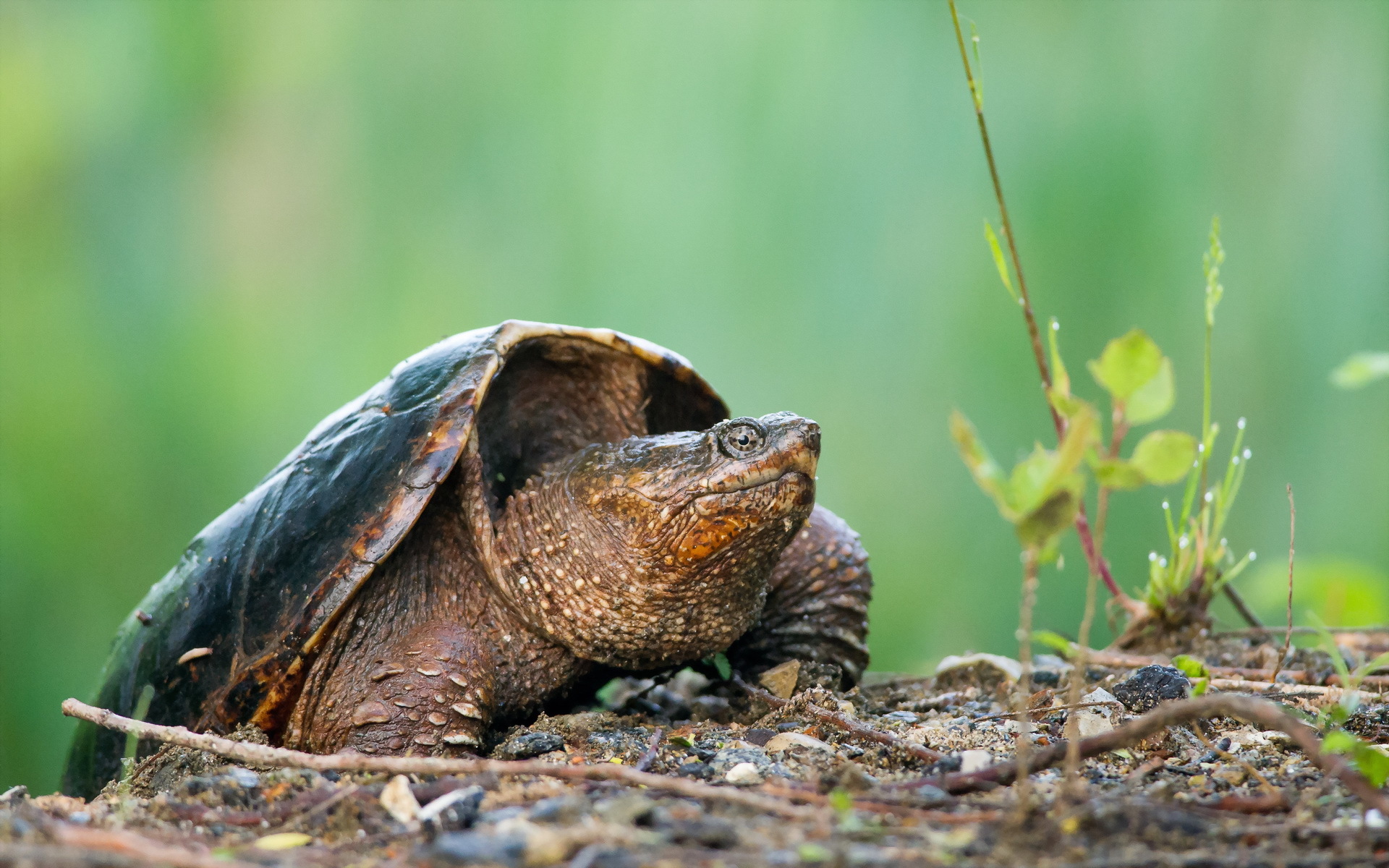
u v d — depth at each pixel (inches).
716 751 149.5
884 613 679.1
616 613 177.2
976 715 175.8
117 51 732.7
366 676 173.9
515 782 130.3
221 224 748.0
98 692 199.3
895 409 698.8
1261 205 652.1
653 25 737.6
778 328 712.4
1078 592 624.7
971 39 169.8
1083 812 108.3
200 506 720.3
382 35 751.1
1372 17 632.4
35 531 669.9
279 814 124.1
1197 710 109.8
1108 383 106.7
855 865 97.8
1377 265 629.6
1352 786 105.5
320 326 749.9
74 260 724.7
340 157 754.8
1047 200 668.7
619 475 174.7
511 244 749.9
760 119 715.4
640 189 737.6
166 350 724.0
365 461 178.5
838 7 706.2
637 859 99.2
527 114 749.3
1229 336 645.9
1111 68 672.4
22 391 695.1
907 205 698.2
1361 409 626.5
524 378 201.8
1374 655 214.2
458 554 185.3
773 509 169.2
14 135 715.4
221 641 177.3
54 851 99.7
